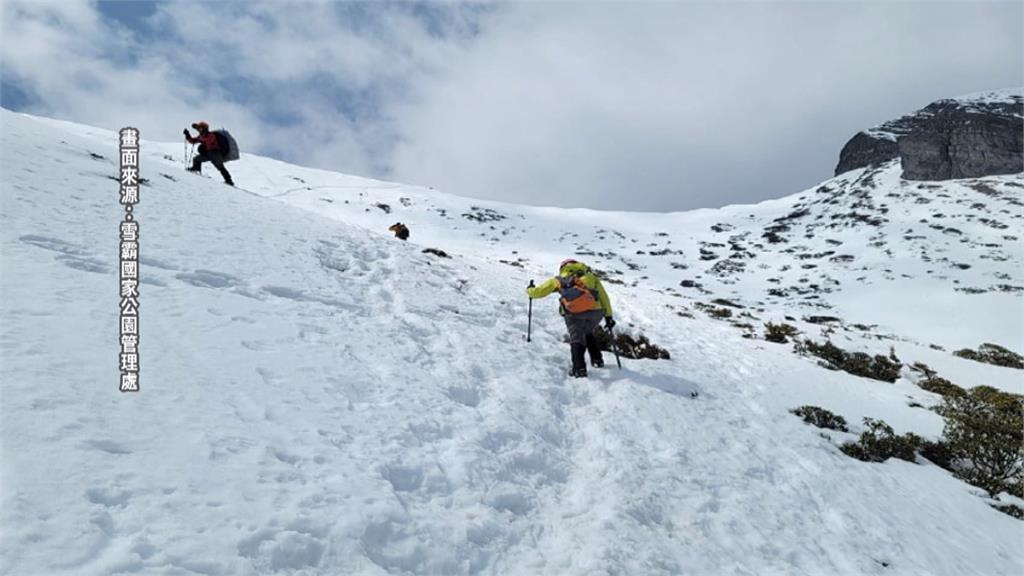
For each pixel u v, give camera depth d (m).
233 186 16.95
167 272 6.76
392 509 3.55
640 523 4.61
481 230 102.69
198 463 3.32
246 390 4.50
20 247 6.11
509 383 7.01
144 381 4.07
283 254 9.48
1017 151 99.12
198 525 2.80
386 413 5.01
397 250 13.73
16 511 2.45
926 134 106.62
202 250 8.09
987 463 8.37
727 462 6.40
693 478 5.76
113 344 4.54
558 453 5.67
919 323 51.41
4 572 2.14
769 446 7.20
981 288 57.88
